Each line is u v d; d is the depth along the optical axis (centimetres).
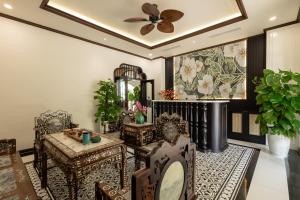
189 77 584
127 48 546
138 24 412
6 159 198
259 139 414
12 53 341
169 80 647
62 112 318
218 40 474
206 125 356
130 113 317
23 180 150
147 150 230
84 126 463
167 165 91
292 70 359
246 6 303
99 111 464
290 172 257
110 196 93
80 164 164
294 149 358
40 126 285
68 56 429
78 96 450
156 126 264
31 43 366
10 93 340
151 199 83
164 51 579
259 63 430
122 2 318
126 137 282
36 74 374
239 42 468
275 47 378
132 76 603
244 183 226
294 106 273
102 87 466
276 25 376
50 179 237
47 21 362
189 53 583
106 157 187
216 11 348
